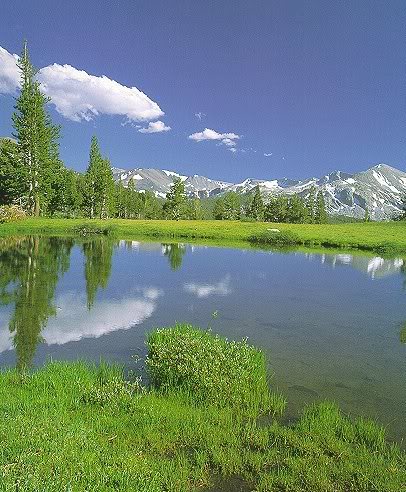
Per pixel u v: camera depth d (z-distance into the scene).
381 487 6.76
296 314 19.83
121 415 8.73
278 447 7.98
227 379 10.13
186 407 9.32
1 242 45.66
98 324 16.94
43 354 13.36
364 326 18.02
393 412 10.01
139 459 7.05
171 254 41.91
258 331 16.86
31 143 76.19
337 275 32.03
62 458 6.32
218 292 24.44
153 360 11.21
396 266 37.75
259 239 60.75
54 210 108.81
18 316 17.77
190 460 7.35
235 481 6.95
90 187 113.31
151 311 19.47
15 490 5.27
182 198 141.25
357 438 8.45
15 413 7.99
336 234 65.62
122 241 53.62
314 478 6.91
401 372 12.71
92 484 5.83
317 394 10.91
